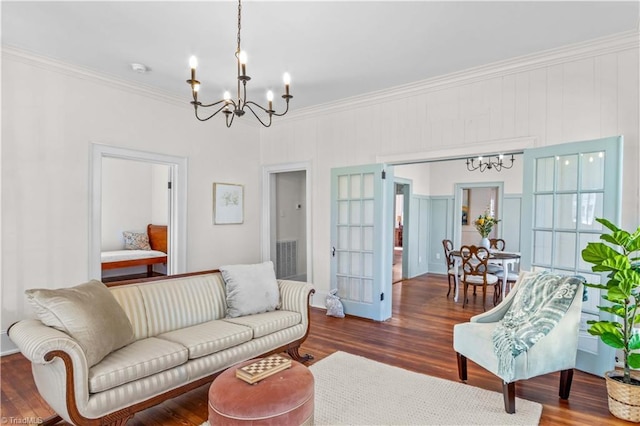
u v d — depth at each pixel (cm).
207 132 498
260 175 578
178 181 462
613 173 280
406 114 430
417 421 225
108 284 260
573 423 224
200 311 299
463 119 388
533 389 268
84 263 372
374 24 284
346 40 311
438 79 397
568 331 244
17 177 330
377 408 240
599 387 272
